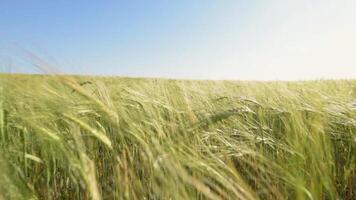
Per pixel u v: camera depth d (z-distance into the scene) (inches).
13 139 89.4
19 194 54.6
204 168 63.0
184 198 56.9
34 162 88.4
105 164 88.7
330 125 111.1
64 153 73.1
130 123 83.5
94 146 89.7
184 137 82.9
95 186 58.1
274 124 120.1
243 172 84.2
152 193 70.1
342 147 105.1
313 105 109.1
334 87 205.3
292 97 130.2
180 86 138.6
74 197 78.5
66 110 89.4
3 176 54.7
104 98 90.2
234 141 95.0
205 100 135.5
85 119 90.7
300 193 64.7
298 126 91.6
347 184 91.4
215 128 98.2
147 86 132.3
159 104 108.7
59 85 95.7
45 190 83.5
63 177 85.7
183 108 118.0
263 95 148.6
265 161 78.7
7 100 96.5
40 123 84.5
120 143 86.8
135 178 70.6
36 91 95.5
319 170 75.0
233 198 56.9
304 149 80.4
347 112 114.0
